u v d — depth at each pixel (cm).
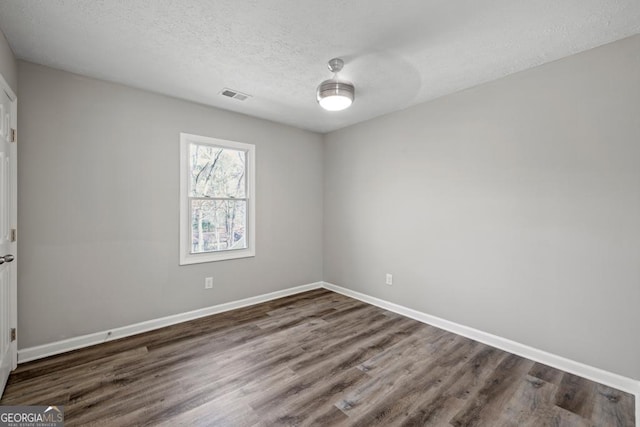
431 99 306
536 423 167
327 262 438
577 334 217
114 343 261
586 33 193
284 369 221
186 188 312
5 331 200
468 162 278
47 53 218
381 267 361
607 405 182
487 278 265
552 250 229
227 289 346
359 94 293
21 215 226
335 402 184
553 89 228
